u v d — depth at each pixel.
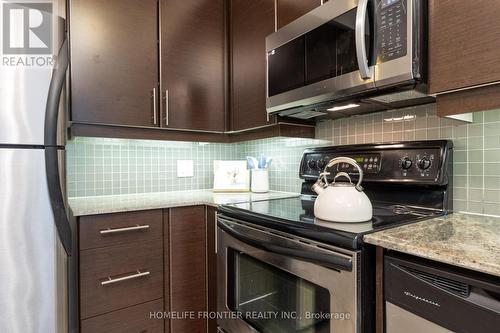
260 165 1.96
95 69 1.46
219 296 1.37
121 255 1.36
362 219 0.95
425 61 0.95
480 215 1.07
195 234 1.57
